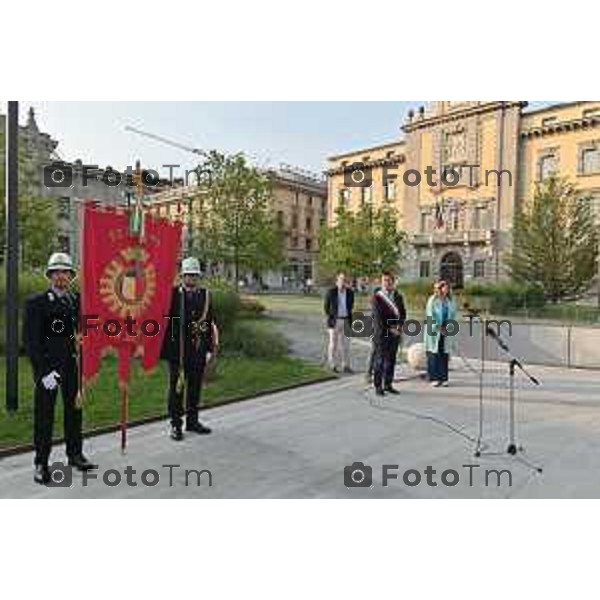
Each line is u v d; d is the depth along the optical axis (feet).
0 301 37.91
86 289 20.34
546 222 118.42
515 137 154.51
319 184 204.03
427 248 165.68
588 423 25.84
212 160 90.63
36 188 78.02
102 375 31.50
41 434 17.19
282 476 18.44
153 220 22.00
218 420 25.41
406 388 33.76
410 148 169.78
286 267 165.27
